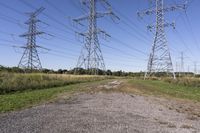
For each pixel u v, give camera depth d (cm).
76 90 2931
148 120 1282
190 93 3167
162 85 4650
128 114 1420
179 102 2191
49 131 939
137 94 2752
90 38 6812
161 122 1247
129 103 1925
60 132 937
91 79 6038
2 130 918
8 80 2817
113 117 1296
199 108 1862
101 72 8131
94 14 6147
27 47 5738
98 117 1268
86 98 2130
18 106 1491
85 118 1221
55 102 1780
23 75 3462
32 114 1256
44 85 3234
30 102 1702
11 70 4428
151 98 2409
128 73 13600
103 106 1681
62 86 3628
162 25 6406
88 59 7256
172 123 1243
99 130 1002
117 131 1007
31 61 5741
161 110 1673
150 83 5212
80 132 954
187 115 1535
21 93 2330
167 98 2486
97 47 7138
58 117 1211
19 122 1058
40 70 5825
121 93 2780
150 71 7125
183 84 4897
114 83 4738
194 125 1234
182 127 1165
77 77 5525
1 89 2361
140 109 1653
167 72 6550
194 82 4803
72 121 1134
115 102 1939
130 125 1130
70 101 1875
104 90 3073
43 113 1300
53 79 4144
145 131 1041
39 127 989
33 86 2938
